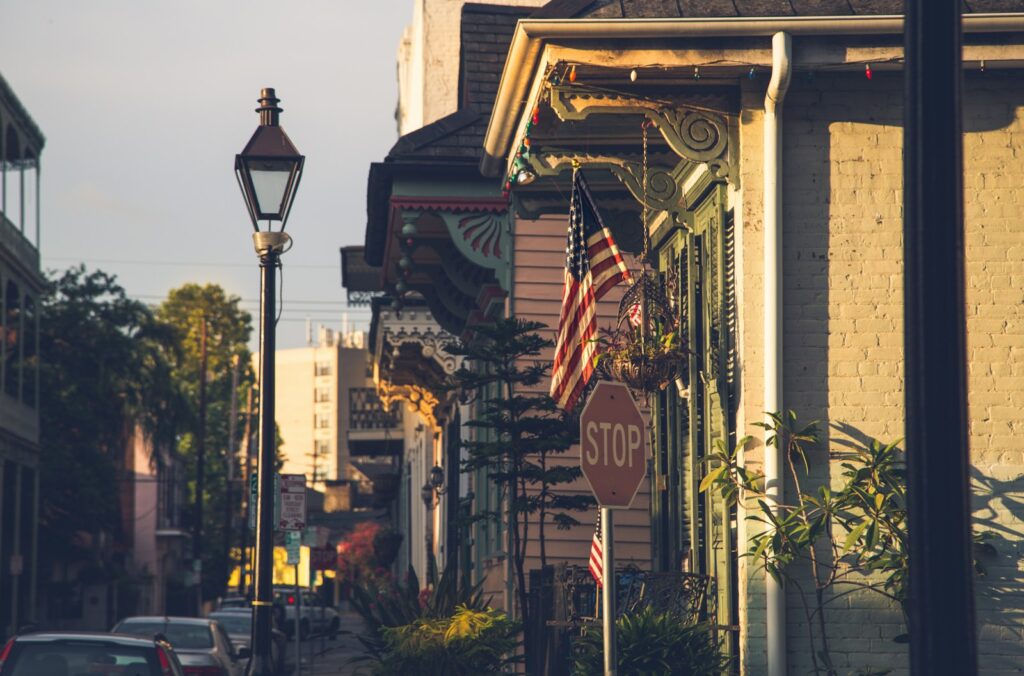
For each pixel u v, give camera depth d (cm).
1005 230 1922
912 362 1003
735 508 1972
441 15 4456
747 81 1928
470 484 4359
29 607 7012
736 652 1953
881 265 1919
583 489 3219
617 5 1891
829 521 1867
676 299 2164
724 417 1978
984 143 1934
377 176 3272
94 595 10212
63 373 7762
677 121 1942
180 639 3506
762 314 1919
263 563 2255
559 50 1856
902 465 1880
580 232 1941
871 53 1869
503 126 2291
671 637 1903
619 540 3112
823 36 1869
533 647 2800
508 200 3184
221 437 15462
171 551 14088
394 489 9756
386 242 3728
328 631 7769
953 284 1000
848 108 1934
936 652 971
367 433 10000
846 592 1875
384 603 2538
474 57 3575
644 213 2155
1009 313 1909
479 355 2812
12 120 6575
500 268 3278
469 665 2406
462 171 3269
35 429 7156
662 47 1862
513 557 3156
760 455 1903
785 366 1908
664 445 2523
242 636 5166
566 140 2238
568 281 1939
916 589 985
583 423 1369
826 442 1894
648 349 2012
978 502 1881
